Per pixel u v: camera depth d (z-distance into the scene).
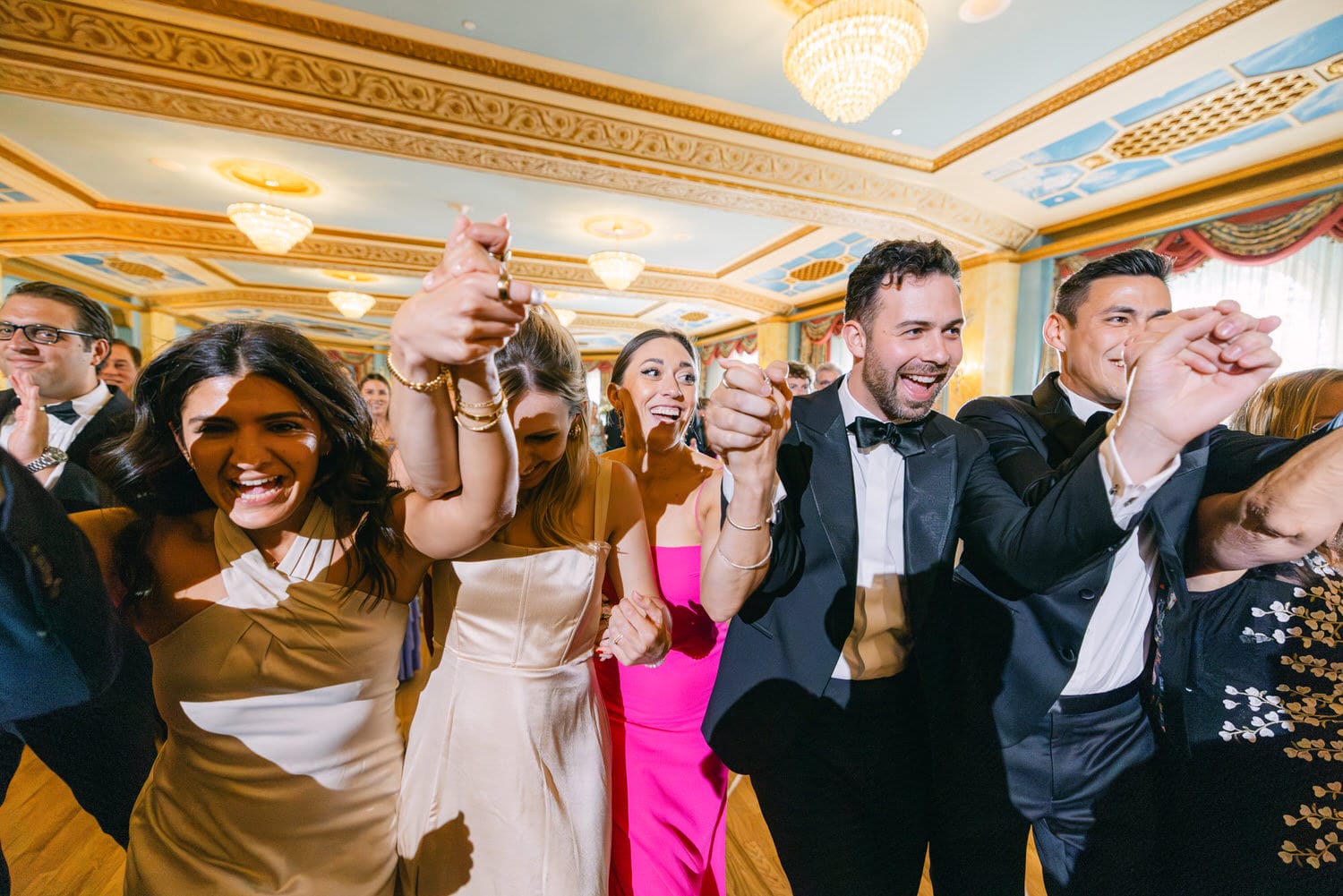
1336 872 0.83
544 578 0.91
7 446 1.45
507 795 0.87
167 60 3.42
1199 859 0.97
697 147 4.45
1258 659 0.97
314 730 0.78
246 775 0.75
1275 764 0.91
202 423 0.69
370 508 0.80
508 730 0.88
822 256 7.20
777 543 1.00
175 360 0.70
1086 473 0.73
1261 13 2.90
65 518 0.68
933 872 1.17
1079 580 1.00
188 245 6.92
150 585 0.73
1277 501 0.83
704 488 1.23
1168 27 3.12
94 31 3.21
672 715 1.29
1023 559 0.85
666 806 1.27
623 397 1.52
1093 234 5.32
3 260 7.14
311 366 0.74
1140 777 1.11
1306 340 4.28
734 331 12.05
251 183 5.55
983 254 6.05
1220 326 0.59
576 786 0.93
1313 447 0.81
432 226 6.65
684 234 6.81
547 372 0.84
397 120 4.05
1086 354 1.16
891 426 1.08
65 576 0.67
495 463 0.66
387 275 8.86
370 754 0.84
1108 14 3.06
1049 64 3.48
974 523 1.03
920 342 1.00
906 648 1.18
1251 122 3.79
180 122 3.98
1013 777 1.12
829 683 1.18
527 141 4.32
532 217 6.30
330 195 5.81
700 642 1.33
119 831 0.88
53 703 0.73
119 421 0.76
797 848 1.14
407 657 3.06
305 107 3.89
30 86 3.57
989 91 3.77
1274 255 4.32
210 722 0.75
